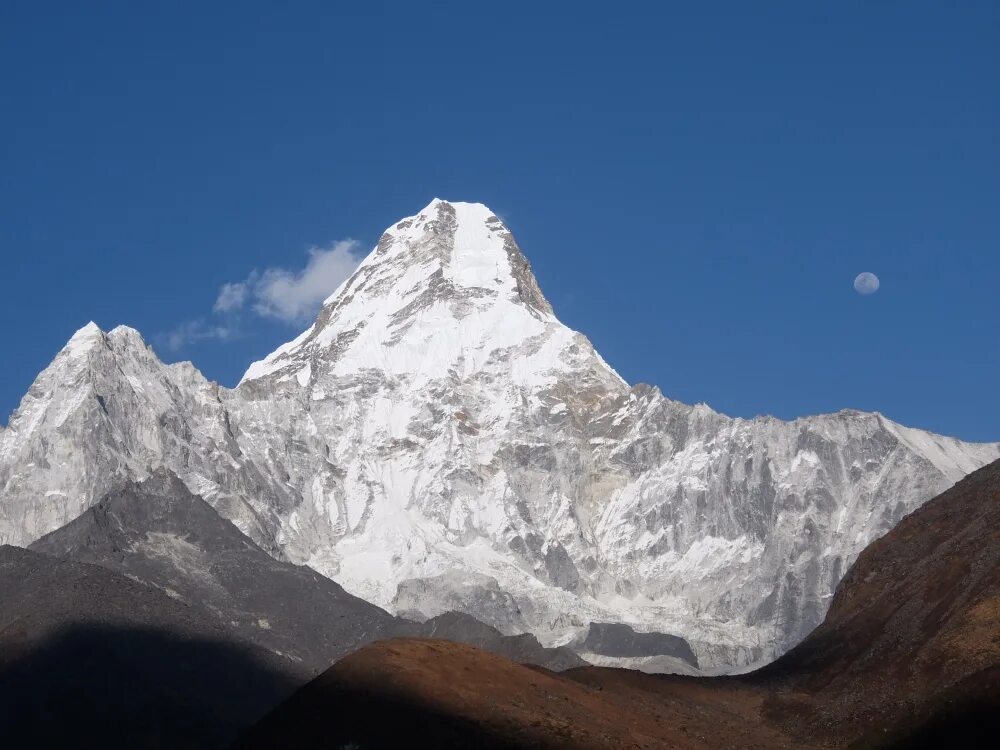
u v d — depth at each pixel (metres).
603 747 138.62
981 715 151.62
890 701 169.12
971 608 174.50
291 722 132.50
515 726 137.25
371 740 130.50
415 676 139.00
